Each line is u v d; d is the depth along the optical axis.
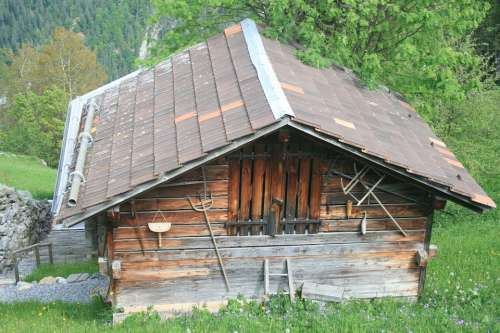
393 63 14.98
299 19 13.60
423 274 10.43
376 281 10.29
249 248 9.64
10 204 19.25
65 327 9.73
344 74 12.23
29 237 20.17
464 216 19.59
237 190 9.32
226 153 8.10
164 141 9.02
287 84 9.27
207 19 17.66
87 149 10.41
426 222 10.16
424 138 10.84
